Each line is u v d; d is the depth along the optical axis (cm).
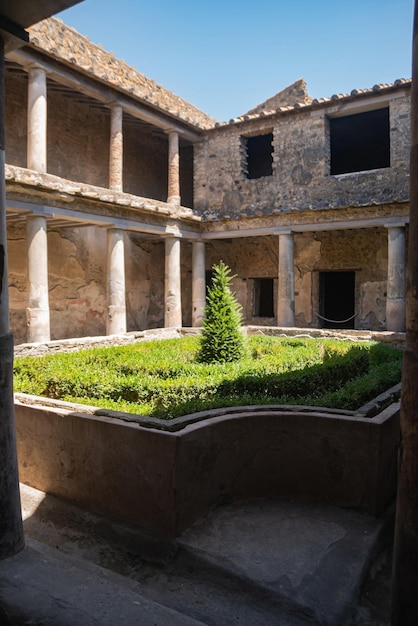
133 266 1602
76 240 1388
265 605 299
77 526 401
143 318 1634
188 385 545
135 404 509
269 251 1591
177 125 1399
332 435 421
